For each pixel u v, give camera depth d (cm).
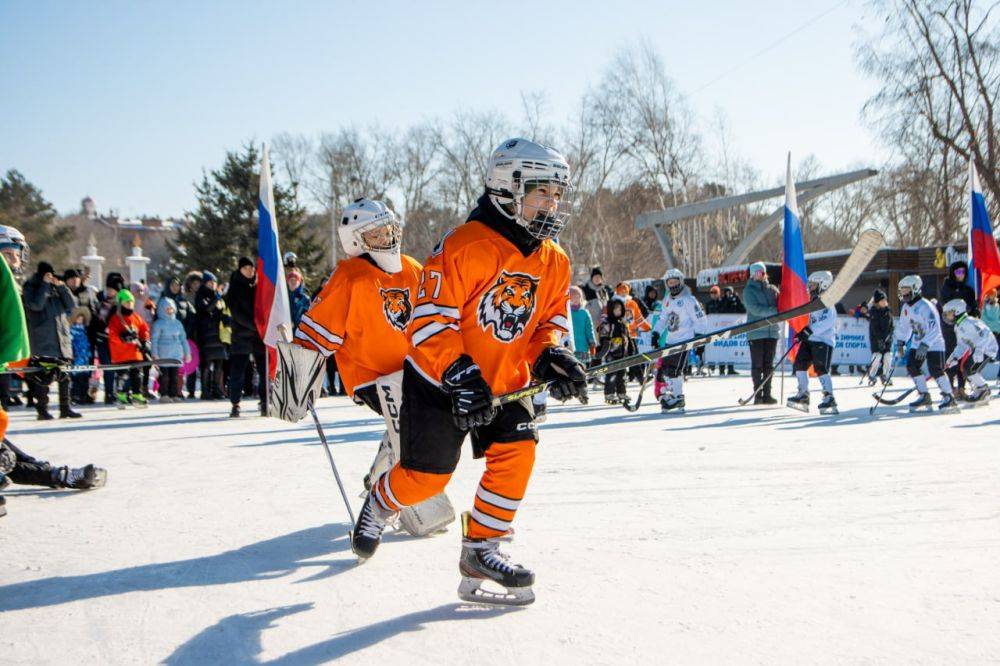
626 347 1253
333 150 5481
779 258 4722
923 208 2956
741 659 270
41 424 1060
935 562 376
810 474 602
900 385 1527
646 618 310
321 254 4209
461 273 322
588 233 4525
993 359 1144
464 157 4950
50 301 1102
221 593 352
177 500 545
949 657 268
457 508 513
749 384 1622
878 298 1527
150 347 1432
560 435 861
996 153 2664
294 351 436
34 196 5516
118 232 10381
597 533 437
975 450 713
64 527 472
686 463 660
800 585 345
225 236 4078
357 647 290
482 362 334
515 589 327
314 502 536
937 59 2653
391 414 450
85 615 327
